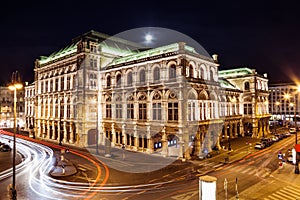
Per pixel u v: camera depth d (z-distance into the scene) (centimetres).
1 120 9969
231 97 6066
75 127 5434
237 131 6281
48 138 6319
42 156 4200
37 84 7025
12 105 10281
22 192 2408
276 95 11794
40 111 6825
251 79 6294
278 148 4781
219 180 2767
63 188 2528
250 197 2225
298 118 10900
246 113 6338
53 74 6356
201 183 1516
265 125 6856
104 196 2289
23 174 3073
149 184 2652
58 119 5944
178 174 3047
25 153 4484
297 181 2708
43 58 7181
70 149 4872
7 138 6625
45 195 2322
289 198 2202
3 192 2392
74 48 5869
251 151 4475
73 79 5531
